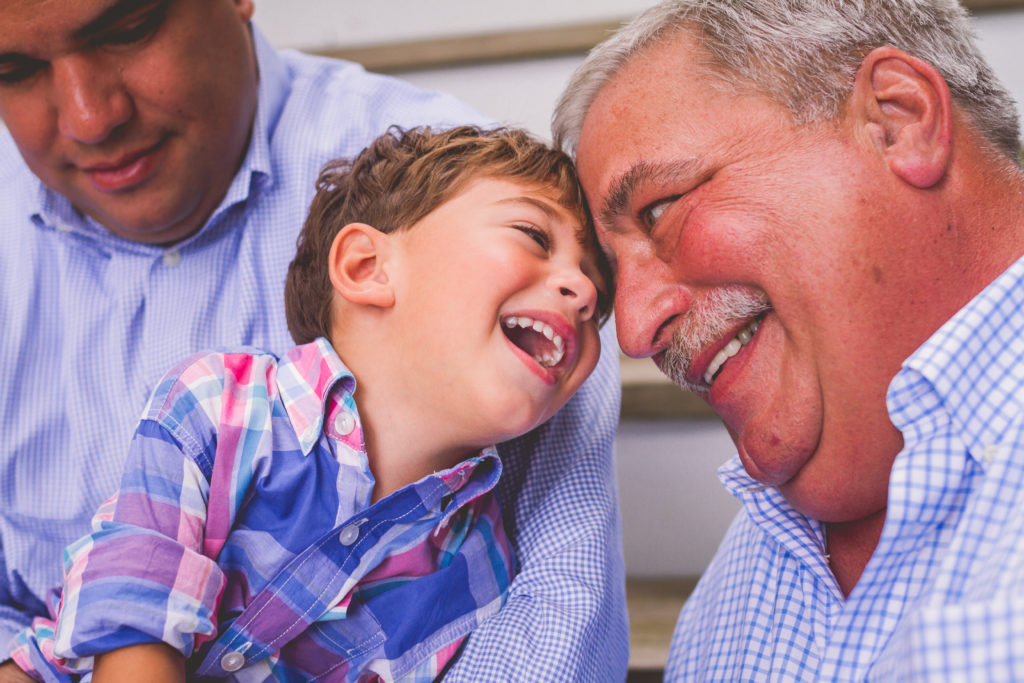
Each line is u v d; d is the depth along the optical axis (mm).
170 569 827
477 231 971
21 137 1146
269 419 942
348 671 935
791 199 770
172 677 812
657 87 833
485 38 1992
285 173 1372
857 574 885
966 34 826
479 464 1031
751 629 935
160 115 1132
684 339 860
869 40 783
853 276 754
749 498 949
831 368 776
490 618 996
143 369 1311
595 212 906
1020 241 781
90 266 1348
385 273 1013
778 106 786
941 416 719
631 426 1765
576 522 1067
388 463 998
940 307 761
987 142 792
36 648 957
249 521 922
